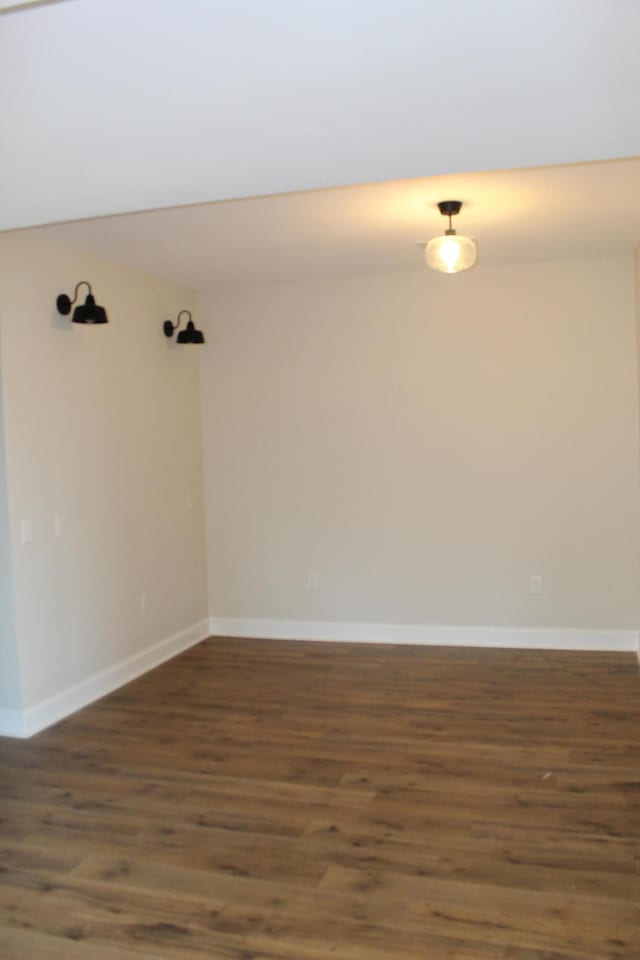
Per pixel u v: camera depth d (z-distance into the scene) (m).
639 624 4.98
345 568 5.47
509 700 4.20
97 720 4.09
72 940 2.29
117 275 4.67
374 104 2.53
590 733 3.72
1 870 2.68
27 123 2.84
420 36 2.46
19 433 3.87
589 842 2.75
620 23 2.32
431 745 3.64
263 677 4.75
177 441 5.35
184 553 5.43
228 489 5.66
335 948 2.22
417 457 5.27
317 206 3.47
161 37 2.66
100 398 4.50
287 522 5.56
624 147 2.38
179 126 2.71
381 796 3.14
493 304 5.07
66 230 3.83
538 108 2.42
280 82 2.60
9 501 3.80
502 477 5.14
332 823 2.93
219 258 4.52
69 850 2.80
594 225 4.00
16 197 2.91
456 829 2.86
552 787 3.18
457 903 2.41
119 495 4.68
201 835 2.88
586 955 2.16
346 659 5.06
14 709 3.90
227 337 5.58
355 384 5.34
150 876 2.62
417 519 5.30
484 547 5.20
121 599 4.70
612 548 5.00
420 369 5.22
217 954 2.21
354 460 5.39
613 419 4.95
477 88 2.45
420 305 5.19
